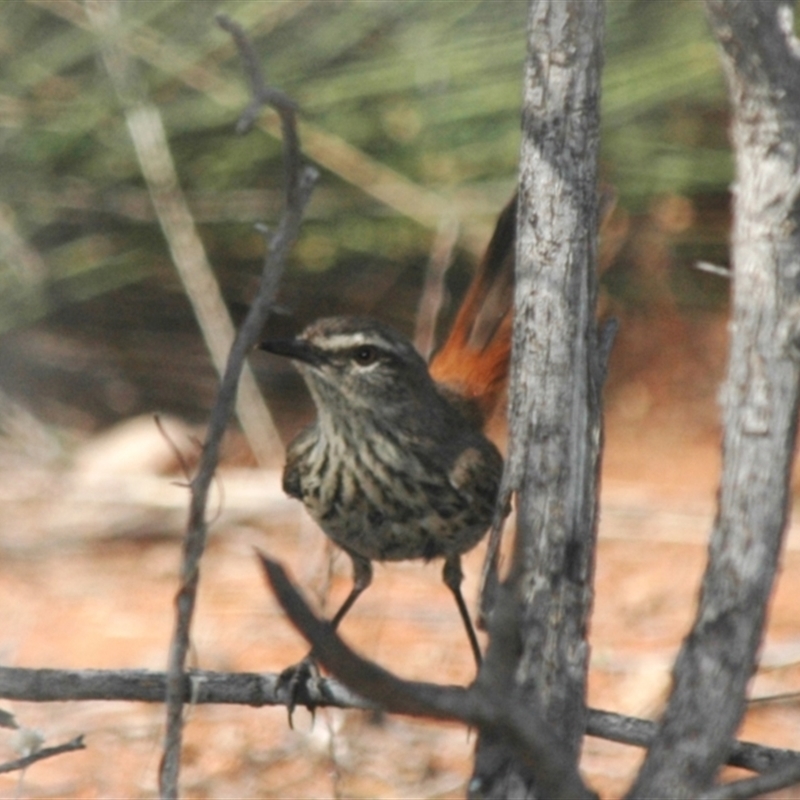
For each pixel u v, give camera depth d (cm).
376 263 1730
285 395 1692
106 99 1630
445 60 1642
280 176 1678
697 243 1748
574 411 486
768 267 407
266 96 442
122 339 1711
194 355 1706
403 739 1028
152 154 1520
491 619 377
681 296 1755
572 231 491
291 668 782
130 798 952
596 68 494
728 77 411
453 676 1138
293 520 1408
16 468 1519
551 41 493
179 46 1622
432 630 1224
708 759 408
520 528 443
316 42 1647
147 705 1064
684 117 1722
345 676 343
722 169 1684
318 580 1261
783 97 403
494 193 1644
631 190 1681
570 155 493
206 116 1630
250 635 1208
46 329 1697
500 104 1634
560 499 481
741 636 408
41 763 997
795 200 403
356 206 1664
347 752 1003
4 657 1165
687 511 1435
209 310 1497
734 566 409
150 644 1190
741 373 411
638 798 411
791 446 407
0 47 1644
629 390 1698
